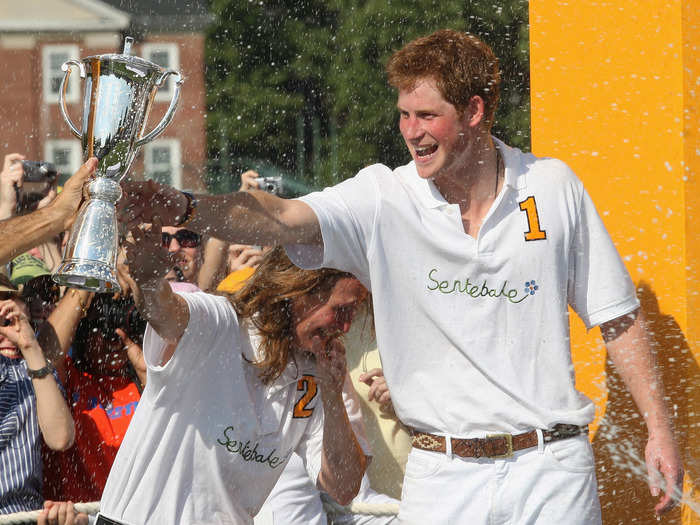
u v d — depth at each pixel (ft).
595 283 21.91
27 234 23.58
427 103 20.65
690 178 26.25
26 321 28.78
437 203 21.15
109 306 29.91
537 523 20.75
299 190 141.59
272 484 23.56
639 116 27.14
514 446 20.89
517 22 94.79
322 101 146.30
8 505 27.55
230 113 148.36
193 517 22.22
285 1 150.51
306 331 22.65
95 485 29.12
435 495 21.34
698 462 26.25
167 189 19.39
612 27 27.63
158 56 158.51
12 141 160.76
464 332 21.03
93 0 160.04
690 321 26.25
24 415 28.35
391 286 21.53
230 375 22.27
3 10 161.17
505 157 21.49
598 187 28.14
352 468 24.12
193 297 22.13
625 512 27.37
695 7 26.35
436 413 21.38
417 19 136.77
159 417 21.94
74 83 160.97
